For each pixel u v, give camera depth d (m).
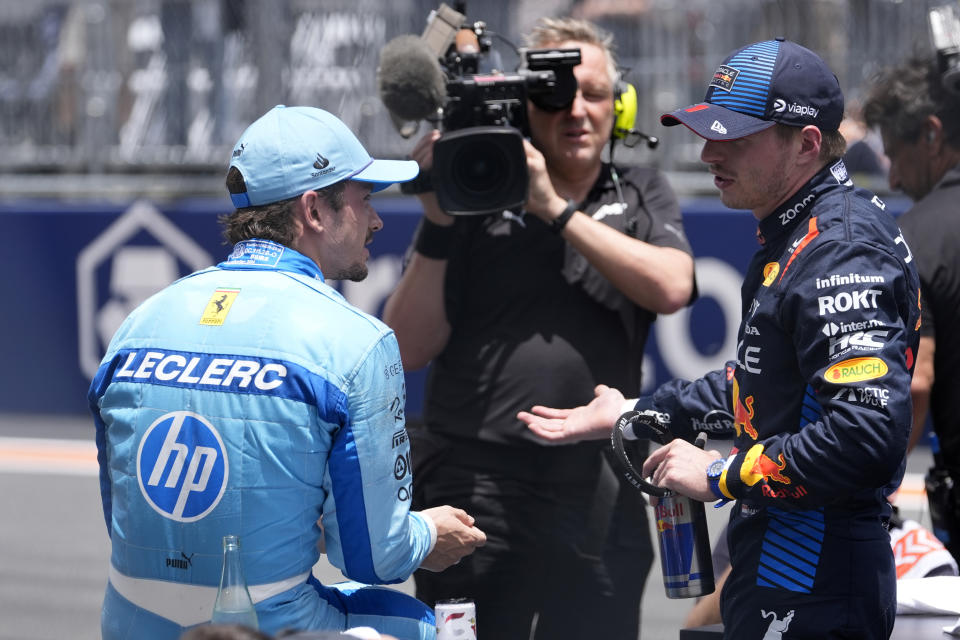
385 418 7.44
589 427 10.11
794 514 7.64
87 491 22.45
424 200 11.13
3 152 27.78
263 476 7.20
